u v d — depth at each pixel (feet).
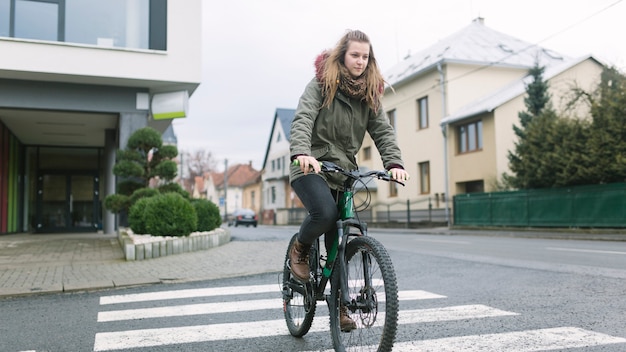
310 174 10.56
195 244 34.35
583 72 72.79
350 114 10.72
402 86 93.61
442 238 53.31
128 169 39.06
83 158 67.56
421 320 14.39
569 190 56.34
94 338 13.10
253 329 13.89
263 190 175.63
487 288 19.51
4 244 40.73
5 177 55.47
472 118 75.51
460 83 81.66
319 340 12.63
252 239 47.50
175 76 44.39
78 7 43.37
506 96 71.97
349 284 10.11
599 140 51.83
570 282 20.15
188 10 45.21
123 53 43.06
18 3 41.75
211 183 259.60
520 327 13.35
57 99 43.80
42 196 65.51
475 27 95.91
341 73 10.46
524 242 44.34
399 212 93.04
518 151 61.67
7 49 40.19
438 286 20.34
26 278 22.99
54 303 18.04
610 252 32.24
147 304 17.66
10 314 16.26
